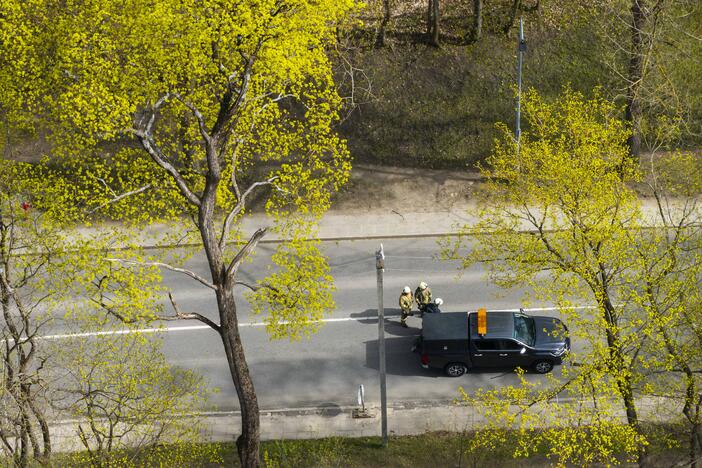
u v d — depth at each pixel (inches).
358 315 1134.4
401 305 1087.6
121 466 863.1
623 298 841.5
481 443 848.3
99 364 883.4
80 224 1255.5
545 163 906.1
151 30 708.0
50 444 866.1
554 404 807.1
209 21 703.7
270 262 1218.6
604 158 981.2
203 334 1117.1
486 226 951.0
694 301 807.7
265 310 1136.8
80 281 836.0
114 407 860.0
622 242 823.7
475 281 1176.2
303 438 956.6
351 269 1211.9
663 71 1147.3
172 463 883.4
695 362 841.5
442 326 1040.2
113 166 1008.2
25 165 904.9
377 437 954.1
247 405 835.4
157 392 989.2
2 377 783.7
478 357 1026.7
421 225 1283.2
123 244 1218.6
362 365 1063.0
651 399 946.7
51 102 783.1
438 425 968.3
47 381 904.3
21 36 765.9
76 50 724.7
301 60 768.3
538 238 896.3
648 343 864.3
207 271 1211.2
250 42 717.3
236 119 855.7
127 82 732.7
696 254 832.9
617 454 895.7
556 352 1023.0
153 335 1105.4
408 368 1059.3
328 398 1018.1
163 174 933.2
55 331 1063.6
